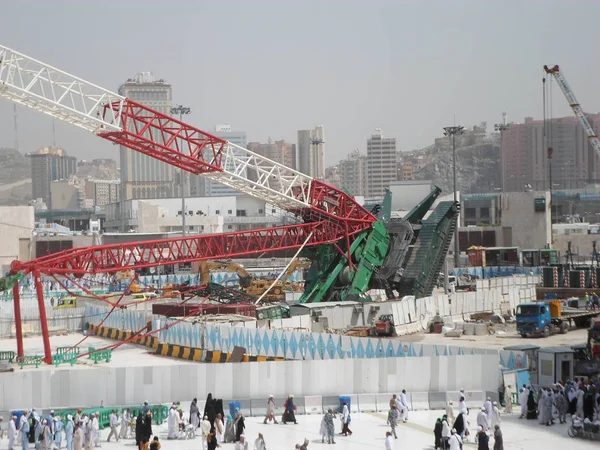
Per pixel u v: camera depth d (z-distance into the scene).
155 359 87.44
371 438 52.72
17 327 84.62
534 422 55.62
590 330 70.12
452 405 60.91
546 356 62.12
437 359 61.62
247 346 79.50
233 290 109.94
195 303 110.38
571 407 56.50
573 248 185.38
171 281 145.88
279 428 55.88
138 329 100.19
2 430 56.34
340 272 110.62
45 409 57.56
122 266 94.56
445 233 117.00
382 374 61.41
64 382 59.06
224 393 60.47
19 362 83.81
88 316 114.75
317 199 109.12
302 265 128.62
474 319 102.06
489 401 53.81
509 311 107.31
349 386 61.28
